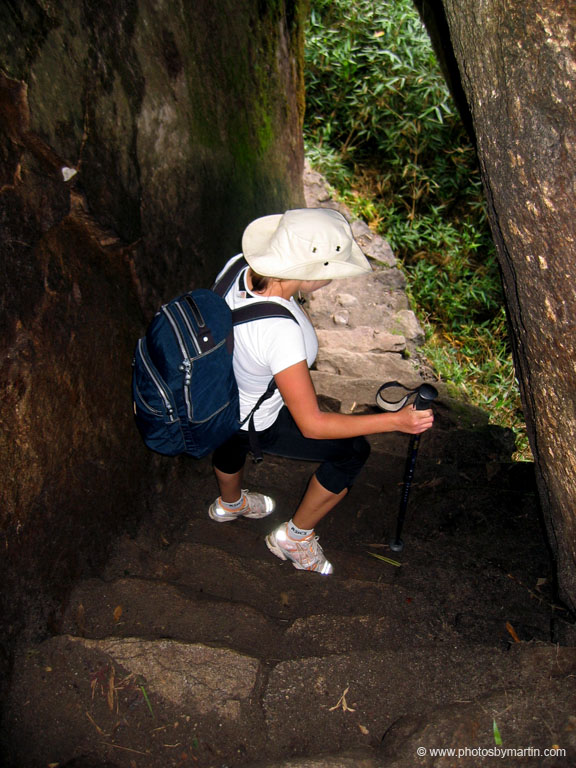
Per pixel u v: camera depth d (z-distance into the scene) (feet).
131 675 7.00
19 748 6.43
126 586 8.34
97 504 8.82
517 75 6.39
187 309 7.25
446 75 15.75
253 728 6.67
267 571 9.37
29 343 7.40
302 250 6.81
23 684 6.88
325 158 27.04
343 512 11.21
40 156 7.67
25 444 7.32
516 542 10.20
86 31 8.54
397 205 26.99
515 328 8.32
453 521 10.82
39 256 7.66
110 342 9.14
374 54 28.02
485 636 8.24
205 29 12.94
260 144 16.56
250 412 7.88
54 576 7.84
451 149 27.71
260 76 16.66
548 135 6.13
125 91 9.55
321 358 17.92
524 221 6.82
